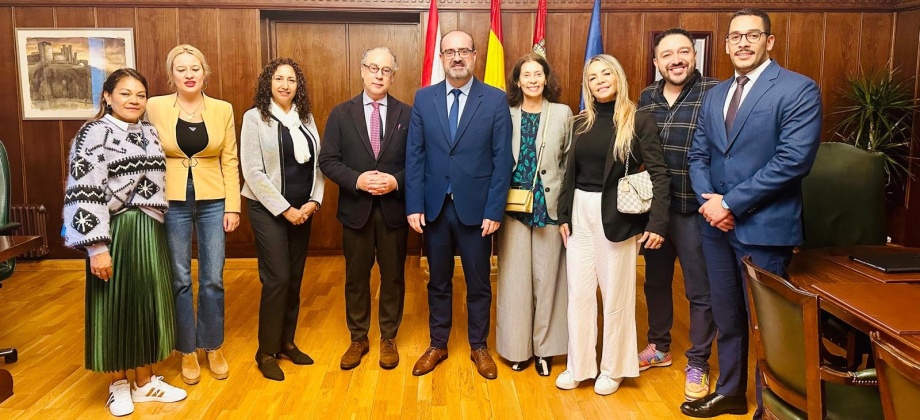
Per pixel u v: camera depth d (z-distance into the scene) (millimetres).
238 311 4027
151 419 2594
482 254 2961
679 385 2918
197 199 2816
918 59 4773
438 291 3064
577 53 5031
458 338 3506
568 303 2820
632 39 5012
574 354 2809
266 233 2914
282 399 2777
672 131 2754
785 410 1762
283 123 2896
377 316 3916
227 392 2846
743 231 2299
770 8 4969
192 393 2836
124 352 2547
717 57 5020
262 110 2869
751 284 1810
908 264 2098
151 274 2594
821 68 5031
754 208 2281
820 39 5000
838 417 1658
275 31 5273
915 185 4848
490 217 2805
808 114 2170
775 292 1650
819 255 2393
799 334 1592
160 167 2607
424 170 2941
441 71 4730
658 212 2576
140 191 2547
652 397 2795
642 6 4973
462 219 2855
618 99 2643
